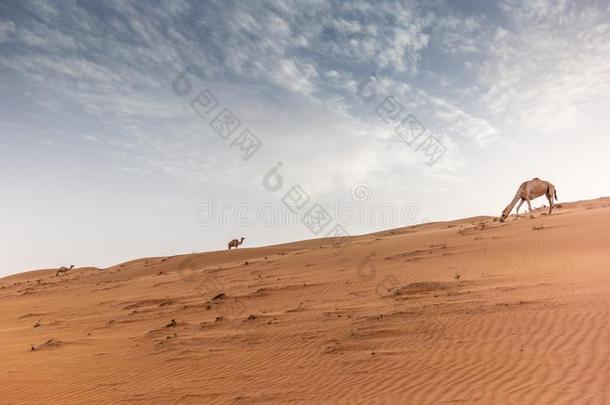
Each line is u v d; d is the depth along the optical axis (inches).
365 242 1809.8
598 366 318.3
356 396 332.5
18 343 732.0
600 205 1930.4
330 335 521.0
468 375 340.8
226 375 426.6
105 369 494.6
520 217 1632.6
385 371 377.1
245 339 558.9
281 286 953.5
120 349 592.1
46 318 1076.5
